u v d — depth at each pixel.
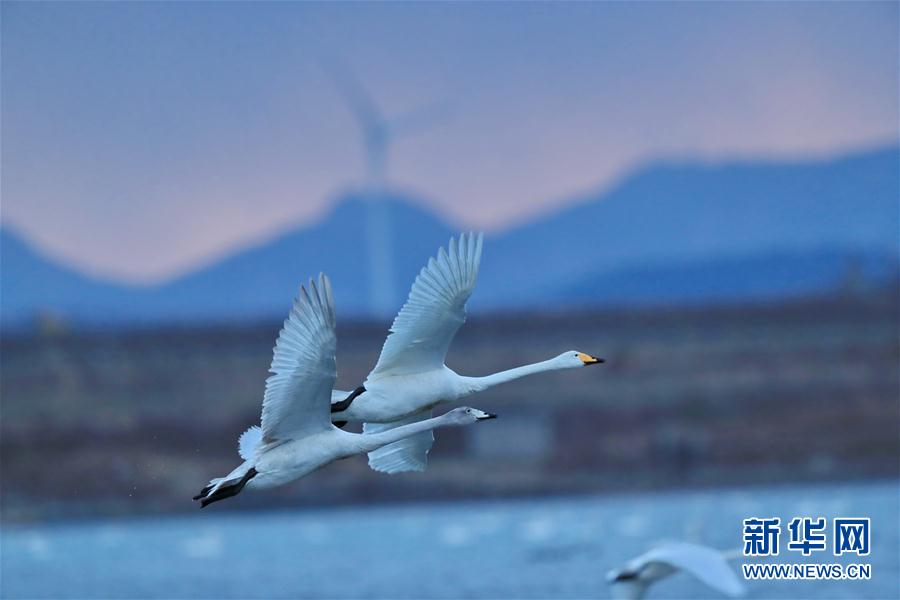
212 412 80.50
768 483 68.25
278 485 17.28
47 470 70.38
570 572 37.06
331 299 16.28
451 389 19.34
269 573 39.78
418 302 18.97
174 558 44.94
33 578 40.06
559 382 86.06
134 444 75.12
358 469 67.69
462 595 33.94
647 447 73.62
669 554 16.39
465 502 66.56
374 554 43.56
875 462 70.75
